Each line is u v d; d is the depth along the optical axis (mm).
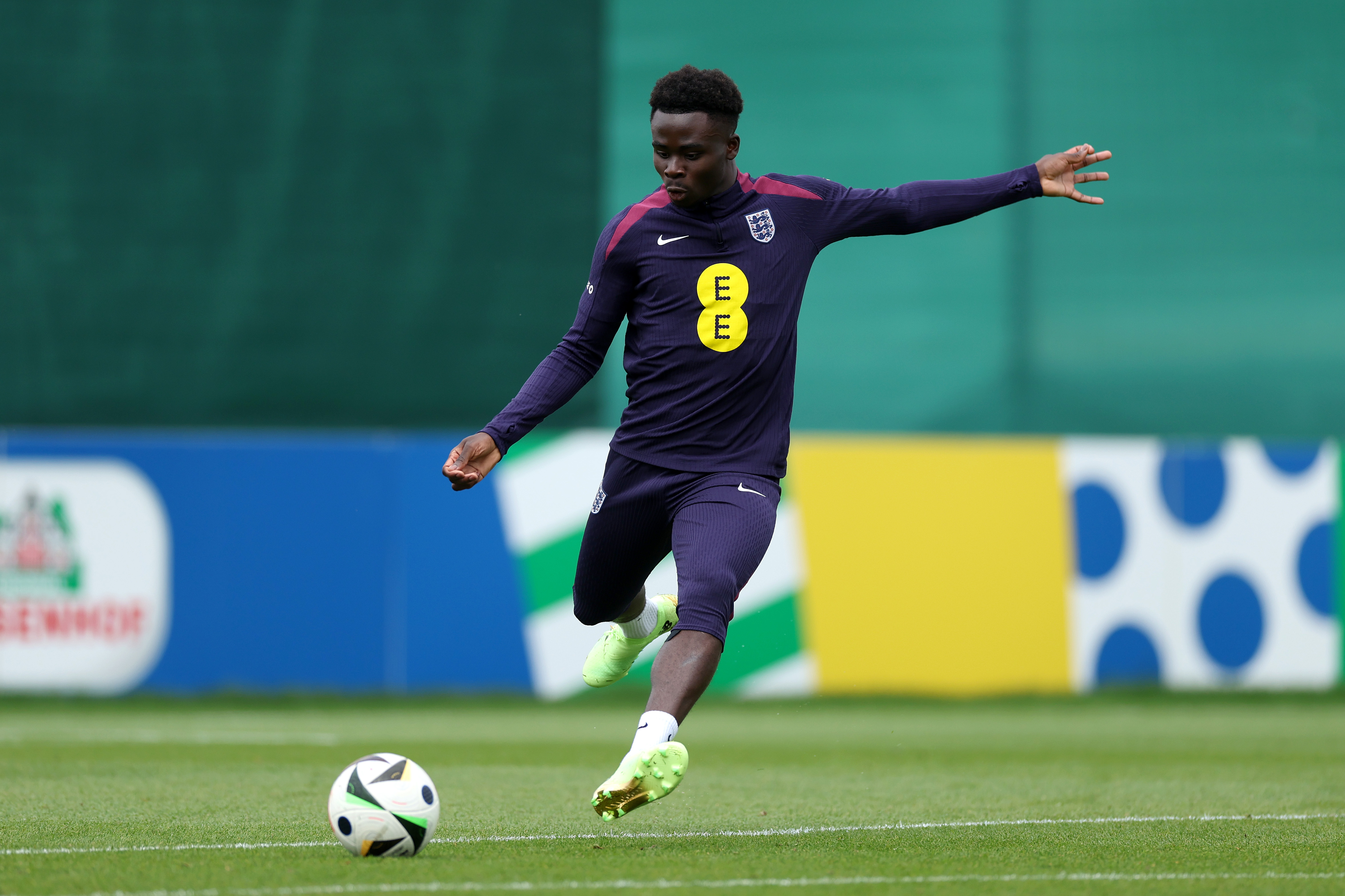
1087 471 42281
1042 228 46875
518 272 45750
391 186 45500
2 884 12375
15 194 44469
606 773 23297
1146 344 46812
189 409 44531
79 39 44906
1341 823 17422
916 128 47469
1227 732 33812
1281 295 46969
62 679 38969
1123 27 47469
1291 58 47281
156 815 17688
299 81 45406
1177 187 47156
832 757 27125
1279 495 42719
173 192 44844
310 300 45031
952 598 41656
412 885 12273
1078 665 41938
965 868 13570
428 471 40750
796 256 15070
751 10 47406
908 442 41750
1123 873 13328
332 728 33719
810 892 12141
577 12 46500
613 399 44469
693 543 14508
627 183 46438
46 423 44219
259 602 40000
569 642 40688
